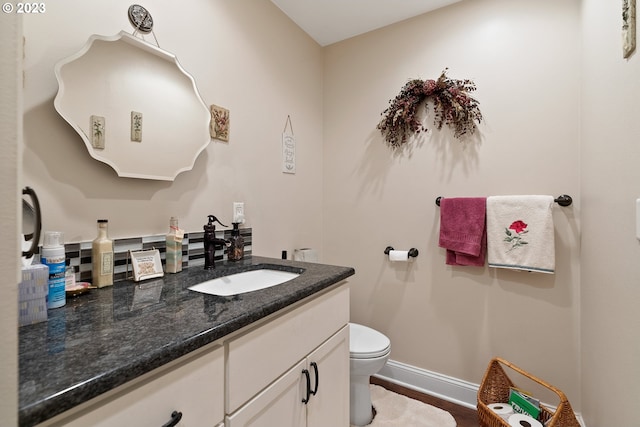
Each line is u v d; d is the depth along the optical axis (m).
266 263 1.38
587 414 1.35
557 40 1.53
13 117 0.34
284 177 1.90
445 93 1.75
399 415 1.62
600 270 1.13
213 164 1.43
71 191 0.95
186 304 0.80
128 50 1.08
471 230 1.66
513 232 1.56
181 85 1.25
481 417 1.41
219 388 0.68
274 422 0.83
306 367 0.97
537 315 1.58
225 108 1.48
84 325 0.66
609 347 1.02
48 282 0.75
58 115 0.92
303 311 0.97
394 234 1.99
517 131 1.62
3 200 0.33
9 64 0.34
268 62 1.76
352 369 1.44
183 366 0.60
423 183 1.88
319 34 2.12
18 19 0.35
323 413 1.08
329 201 2.25
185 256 1.29
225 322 0.67
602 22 1.10
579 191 1.48
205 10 1.38
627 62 0.85
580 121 1.46
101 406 0.47
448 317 1.81
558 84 1.53
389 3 1.80
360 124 2.12
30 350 0.54
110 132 1.02
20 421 0.37
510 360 1.64
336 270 1.22
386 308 2.02
